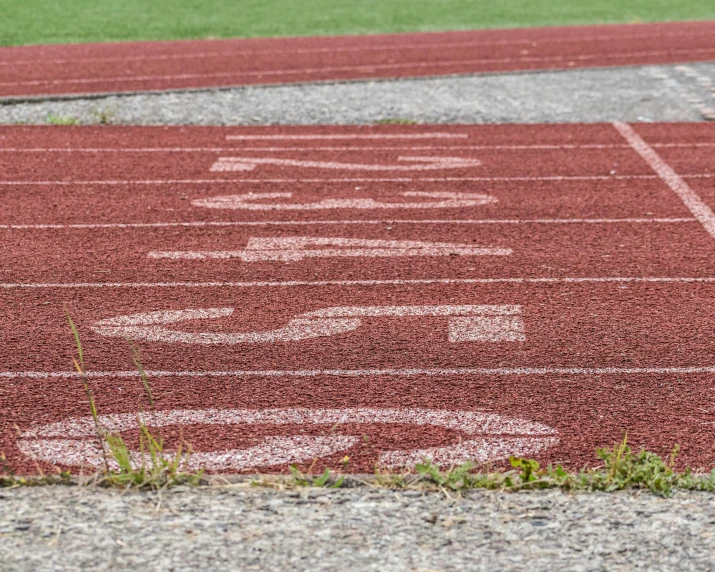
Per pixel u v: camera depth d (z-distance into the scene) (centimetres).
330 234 1045
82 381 684
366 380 686
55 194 1217
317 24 3083
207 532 469
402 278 905
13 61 2373
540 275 914
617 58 2408
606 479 520
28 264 949
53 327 789
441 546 459
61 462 564
